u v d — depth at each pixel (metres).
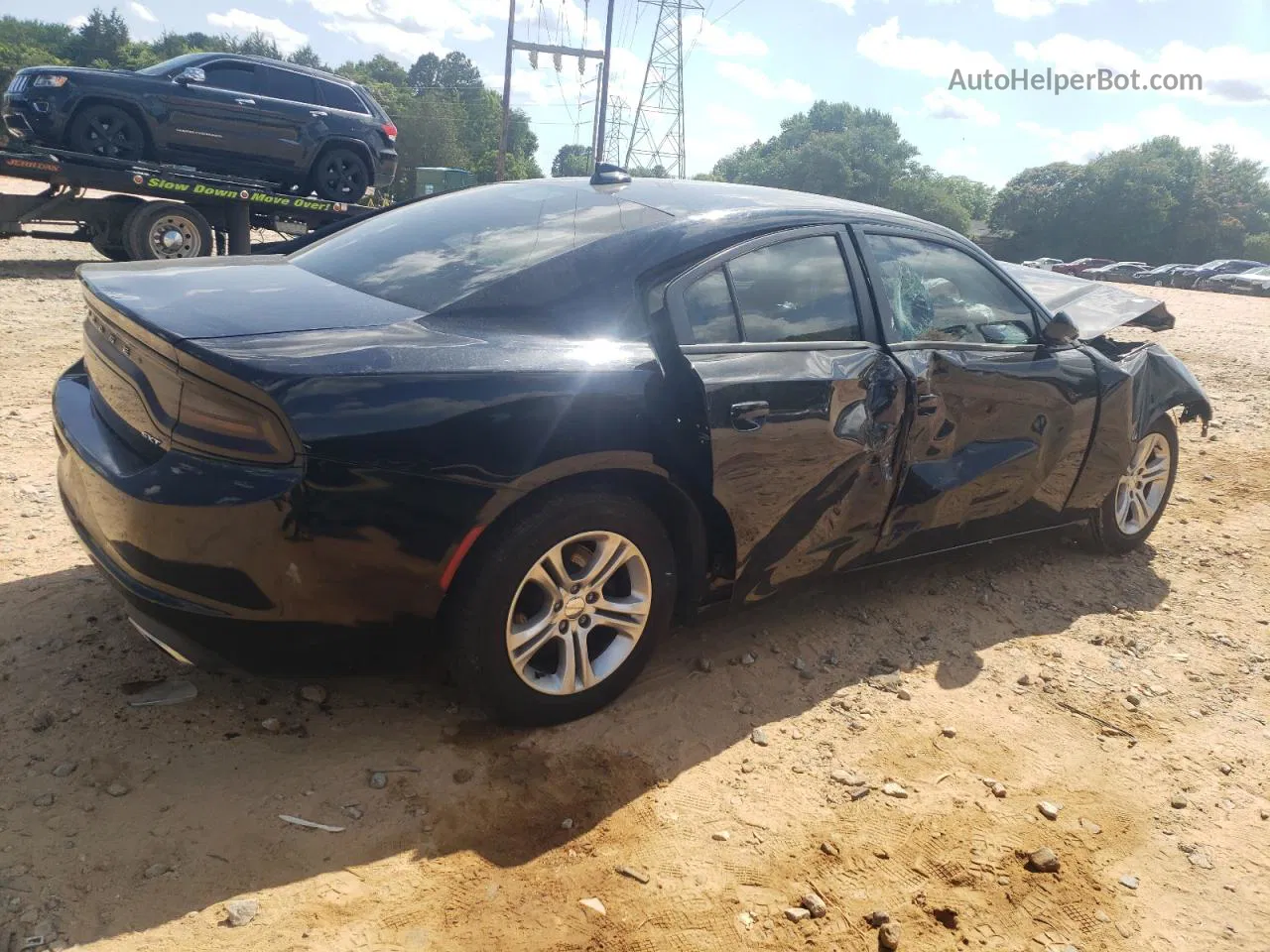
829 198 3.71
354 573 2.34
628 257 2.88
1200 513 5.58
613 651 2.92
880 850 2.50
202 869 2.17
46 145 11.61
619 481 2.74
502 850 2.35
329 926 2.06
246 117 12.71
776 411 2.95
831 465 3.16
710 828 2.51
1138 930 2.34
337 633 2.42
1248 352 11.23
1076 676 3.54
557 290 2.77
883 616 3.84
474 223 3.27
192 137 12.34
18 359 6.71
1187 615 4.19
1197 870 2.57
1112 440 4.28
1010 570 4.45
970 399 3.62
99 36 130.75
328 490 2.24
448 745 2.72
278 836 2.30
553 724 2.85
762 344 3.02
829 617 3.78
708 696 3.12
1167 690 3.52
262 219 13.79
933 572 4.32
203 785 2.45
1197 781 2.98
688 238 2.99
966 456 3.68
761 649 3.47
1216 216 86.94
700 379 2.79
